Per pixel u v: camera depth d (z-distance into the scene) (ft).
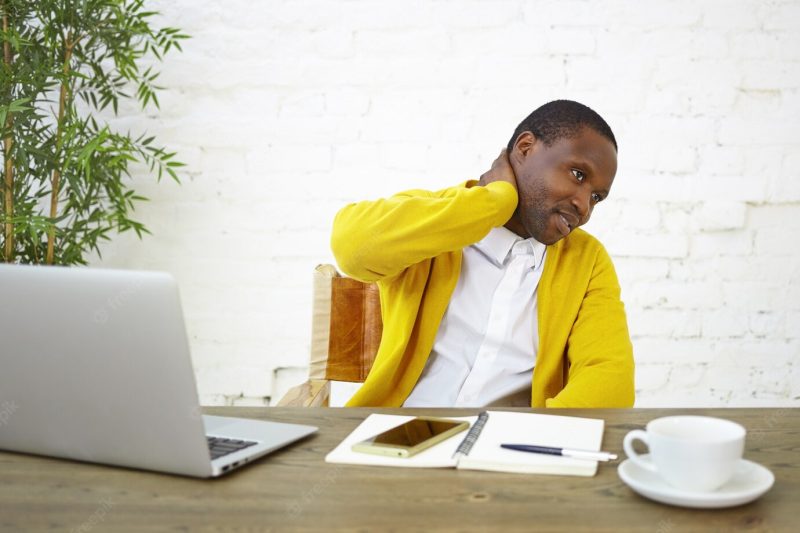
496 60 6.41
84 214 6.52
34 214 6.43
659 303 6.48
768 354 6.49
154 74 6.45
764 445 2.65
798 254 6.45
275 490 2.22
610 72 6.40
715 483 2.09
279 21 6.44
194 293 6.57
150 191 6.51
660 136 6.41
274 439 2.63
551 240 4.12
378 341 4.55
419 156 6.48
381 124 6.48
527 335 4.27
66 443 2.44
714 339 6.49
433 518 2.02
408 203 3.90
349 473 2.36
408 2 6.41
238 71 6.47
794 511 2.08
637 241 6.46
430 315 4.22
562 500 2.14
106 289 2.23
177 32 6.44
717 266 6.46
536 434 2.69
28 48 5.84
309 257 6.57
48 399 2.39
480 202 3.84
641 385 6.49
